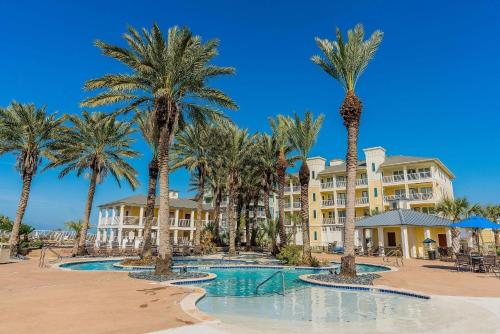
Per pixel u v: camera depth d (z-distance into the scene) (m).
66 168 31.09
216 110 20.80
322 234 57.44
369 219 34.47
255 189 45.06
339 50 17.81
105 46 17.83
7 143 28.30
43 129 28.98
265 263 24.94
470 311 9.09
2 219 45.56
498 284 13.95
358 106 17.44
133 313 8.30
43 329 6.81
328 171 58.41
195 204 58.22
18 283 13.45
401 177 48.91
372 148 52.69
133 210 52.00
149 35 18.34
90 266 23.50
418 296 11.73
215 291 13.84
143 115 24.58
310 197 60.00
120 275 16.38
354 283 14.41
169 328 6.91
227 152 35.62
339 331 7.65
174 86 18.80
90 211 30.92
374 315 9.47
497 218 39.12
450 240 35.28
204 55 18.42
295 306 10.91
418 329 7.75
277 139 32.34
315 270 21.47
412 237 33.72
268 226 35.72
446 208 35.34
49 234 47.69
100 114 30.66
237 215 46.84
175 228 52.16
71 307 8.97
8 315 8.01
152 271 17.92
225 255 33.78
